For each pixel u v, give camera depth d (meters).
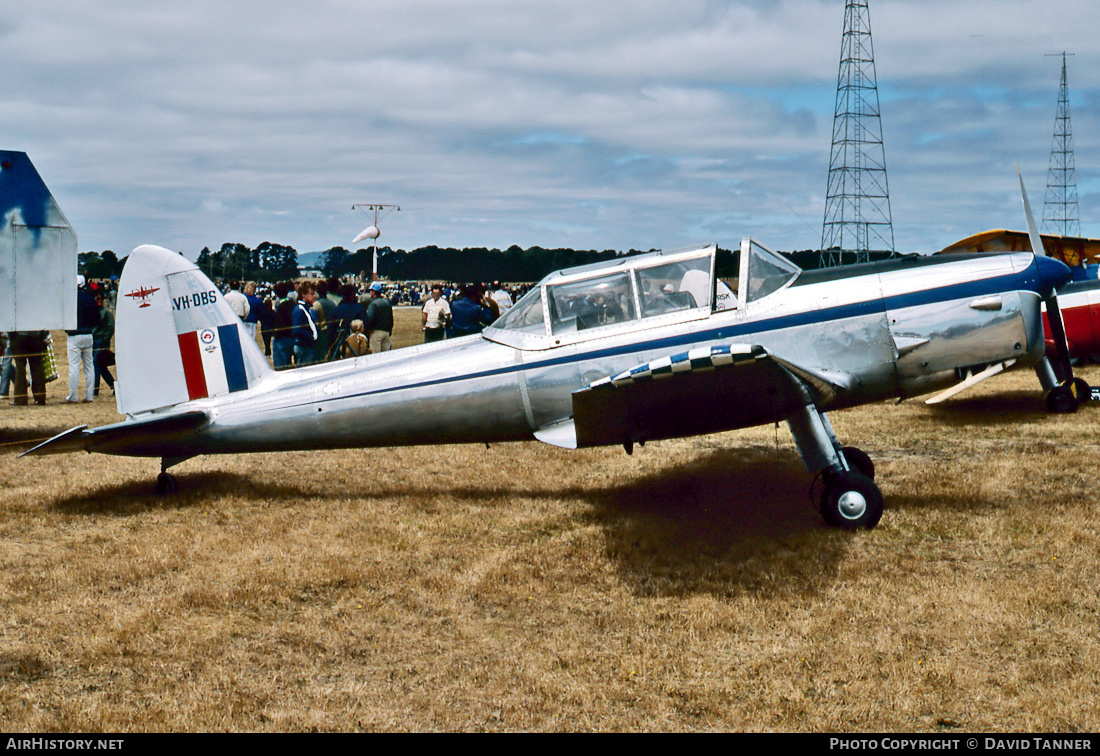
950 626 4.27
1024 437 8.95
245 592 4.94
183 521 6.53
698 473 7.86
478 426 6.88
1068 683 3.68
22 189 9.41
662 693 3.72
